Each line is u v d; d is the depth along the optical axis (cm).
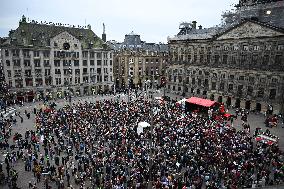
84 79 8444
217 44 6894
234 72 6538
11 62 6988
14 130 4609
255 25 5925
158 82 10844
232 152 3225
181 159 3136
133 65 10219
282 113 5641
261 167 2972
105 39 9388
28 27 7481
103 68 8819
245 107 6406
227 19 7469
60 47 7712
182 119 4597
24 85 7281
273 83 5738
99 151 3309
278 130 4762
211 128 4162
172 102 6756
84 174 2888
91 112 5028
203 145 3450
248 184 2681
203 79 7506
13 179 2773
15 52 7012
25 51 7156
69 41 7875
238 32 6325
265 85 5894
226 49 6694
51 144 3797
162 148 3369
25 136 4003
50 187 2677
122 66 10344
